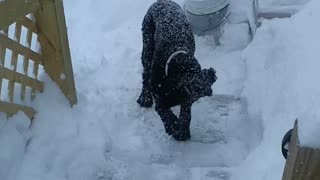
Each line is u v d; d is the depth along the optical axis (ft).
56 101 5.92
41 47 5.76
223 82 7.22
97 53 8.02
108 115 6.44
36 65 5.75
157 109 6.10
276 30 6.96
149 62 6.60
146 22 6.82
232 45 8.09
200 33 8.08
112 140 6.02
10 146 5.04
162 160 5.81
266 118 5.57
